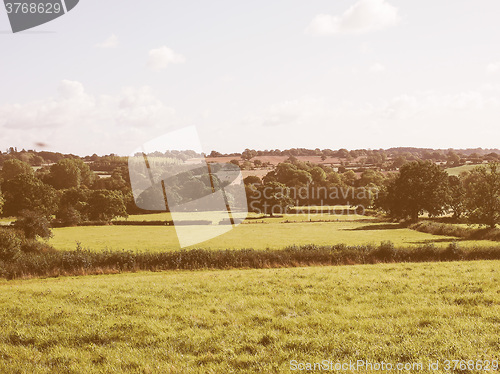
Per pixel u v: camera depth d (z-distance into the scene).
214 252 34.12
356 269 25.44
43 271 31.08
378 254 33.91
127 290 18.34
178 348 10.10
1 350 10.05
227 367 8.72
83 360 9.40
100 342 10.84
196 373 8.47
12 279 29.75
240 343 10.35
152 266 33.09
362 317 12.66
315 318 12.52
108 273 31.84
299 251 34.81
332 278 20.66
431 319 11.96
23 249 41.72
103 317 13.13
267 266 33.19
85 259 32.09
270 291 17.11
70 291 18.11
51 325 12.27
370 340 10.30
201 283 20.17
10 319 12.99
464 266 25.34
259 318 12.75
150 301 15.56
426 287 17.16
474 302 14.15
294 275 22.64
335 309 13.80
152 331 11.50
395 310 13.27
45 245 44.09
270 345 10.09
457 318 12.02
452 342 9.83
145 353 9.79
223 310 13.97
